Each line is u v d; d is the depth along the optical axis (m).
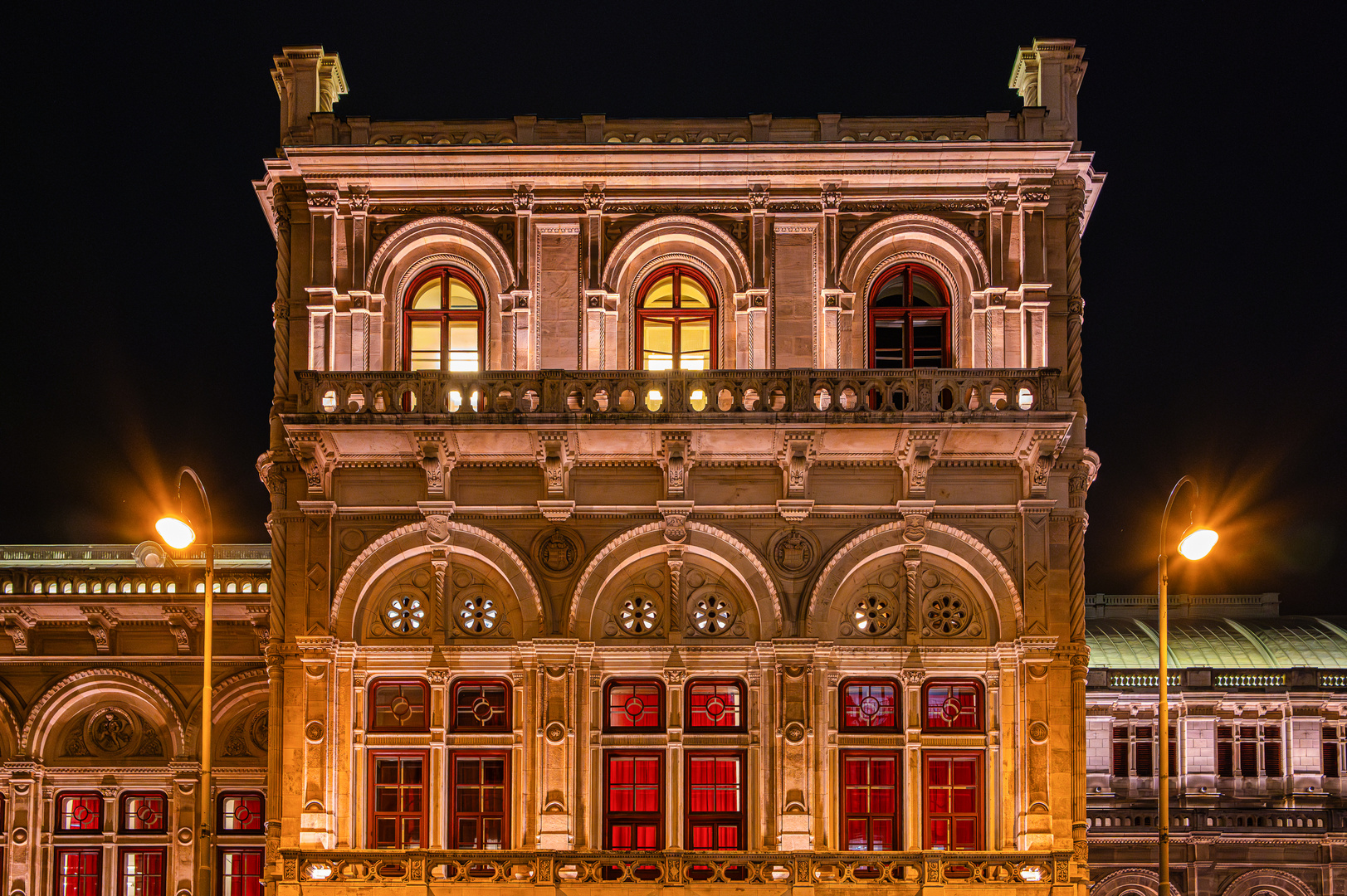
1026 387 26.00
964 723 26.39
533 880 25.25
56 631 31.88
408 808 26.16
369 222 27.67
